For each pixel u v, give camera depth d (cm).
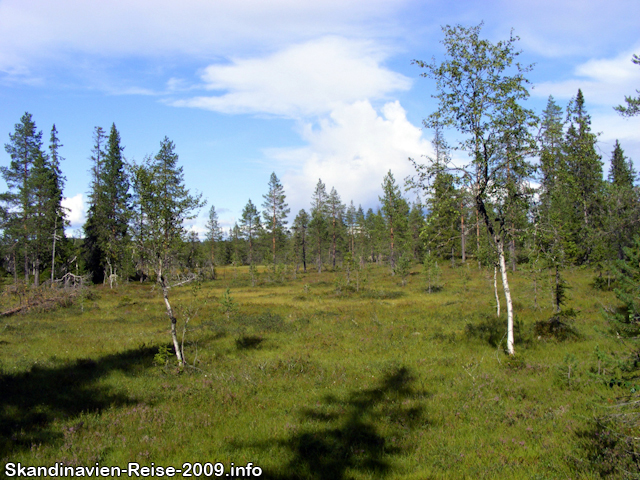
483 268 4216
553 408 772
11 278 5009
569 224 1570
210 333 1775
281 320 2045
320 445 643
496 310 1986
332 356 1311
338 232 7806
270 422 764
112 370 1166
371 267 6506
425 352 1308
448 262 5128
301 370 1127
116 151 4884
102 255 4750
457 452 615
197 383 1044
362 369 1130
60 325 2159
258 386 998
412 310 2228
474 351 1287
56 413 810
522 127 1155
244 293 3925
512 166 1181
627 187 1249
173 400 917
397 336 1570
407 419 757
